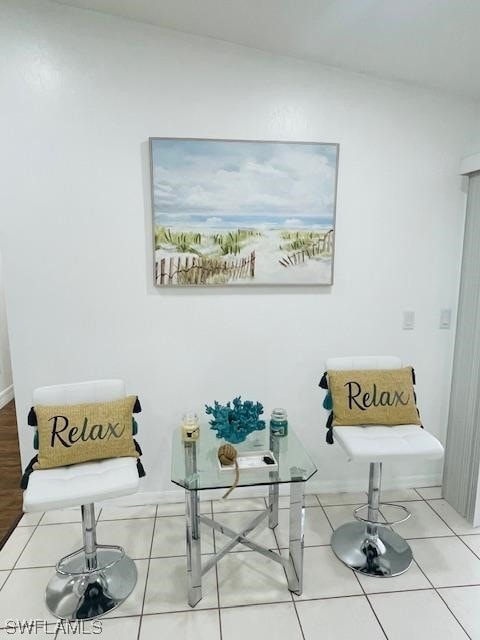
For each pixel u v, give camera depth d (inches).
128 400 76.4
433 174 92.4
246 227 88.1
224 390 94.7
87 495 62.9
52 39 78.9
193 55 82.4
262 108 85.7
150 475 96.5
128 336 90.3
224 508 95.5
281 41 79.9
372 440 75.6
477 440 87.4
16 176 82.0
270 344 94.1
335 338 95.8
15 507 96.8
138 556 80.4
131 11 76.7
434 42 73.0
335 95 87.3
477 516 88.6
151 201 85.4
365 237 92.9
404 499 99.4
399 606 69.2
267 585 73.5
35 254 85.0
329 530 87.9
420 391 100.7
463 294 93.2
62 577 74.5
